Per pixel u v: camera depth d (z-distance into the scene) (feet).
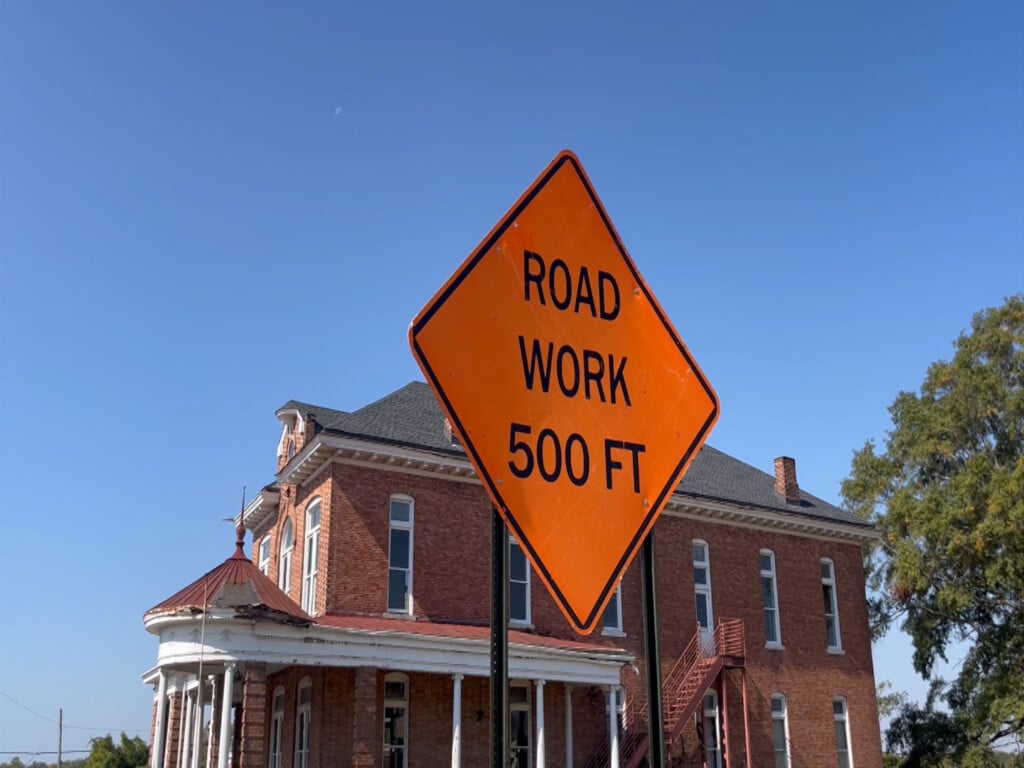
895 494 122.52
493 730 12.68
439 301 13.92
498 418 13.87
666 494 15.10
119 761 199.11
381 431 82.28
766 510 105.40
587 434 14.61
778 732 101.35
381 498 79.71
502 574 13.33
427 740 75.00
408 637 68.64
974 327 129.49
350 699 73.51
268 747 82.23
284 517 90.27
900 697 126.41
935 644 120.67
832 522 111.75
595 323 15.29
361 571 76.89
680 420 15.71
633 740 84.94
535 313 14.71
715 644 95.40
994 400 120.78
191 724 83.30
